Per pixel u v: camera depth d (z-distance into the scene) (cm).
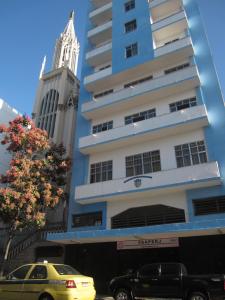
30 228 2400
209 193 1759
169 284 1152
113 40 2709
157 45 2614
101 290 1791
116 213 2022
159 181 1853
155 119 2055
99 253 1902
